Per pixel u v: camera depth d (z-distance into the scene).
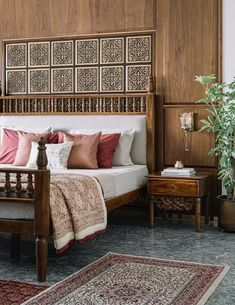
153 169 5.59
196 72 5.50
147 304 2.91
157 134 5.67
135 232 4.96
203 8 5.45
